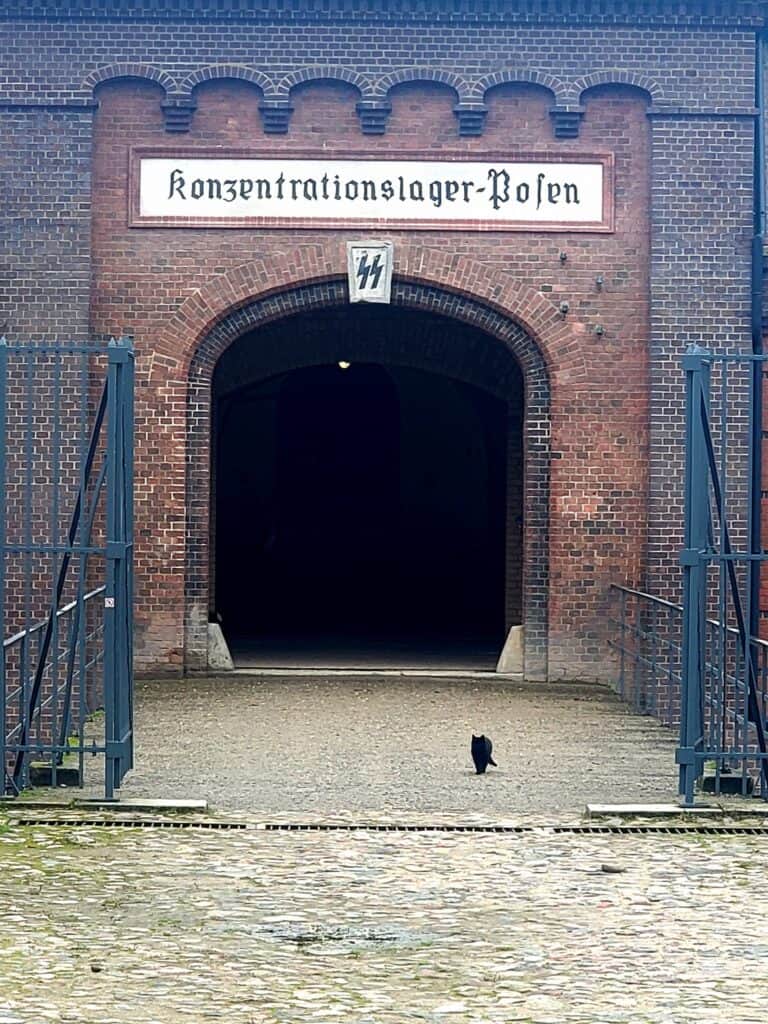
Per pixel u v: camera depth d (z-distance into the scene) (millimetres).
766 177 21016
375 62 20719
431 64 20750
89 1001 8008
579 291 20953
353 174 20797
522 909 9852
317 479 31812
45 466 20500
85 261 20578
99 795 12703
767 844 11656
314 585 31922
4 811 12219
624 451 21000
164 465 20766
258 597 31812
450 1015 7867
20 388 20578
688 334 20906
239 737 15969
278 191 20766
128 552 13133
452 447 31469
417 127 20828
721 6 20812
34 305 20594
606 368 20969
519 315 20891
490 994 8203
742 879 10609
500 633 27438
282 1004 8016
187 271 20766
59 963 8648
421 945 9070
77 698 17922
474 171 20844
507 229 20859
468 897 10117
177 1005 7973
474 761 14148
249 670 21594
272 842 11547
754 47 20906
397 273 20812
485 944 9094
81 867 10742
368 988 8289
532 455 21125
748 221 20922
